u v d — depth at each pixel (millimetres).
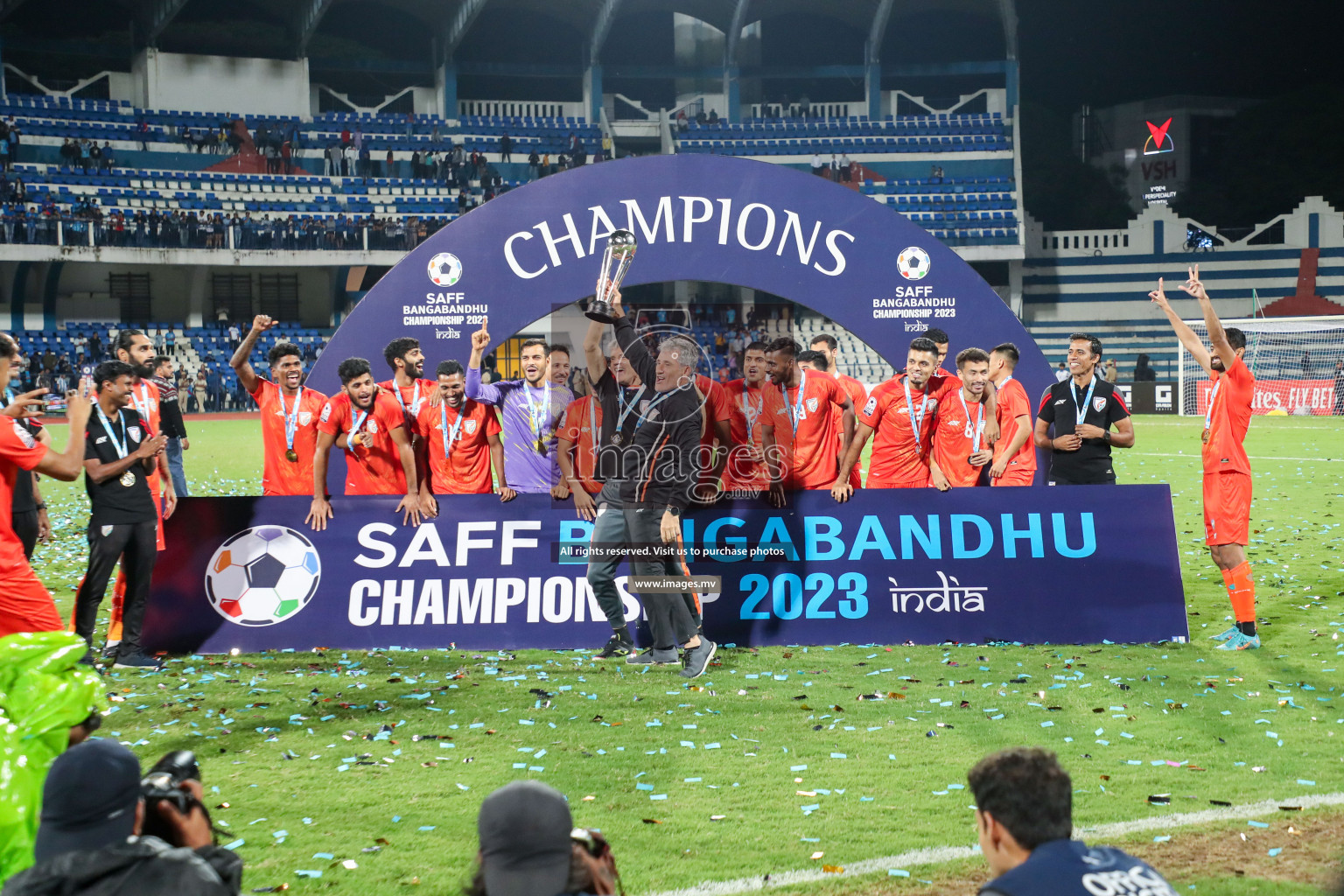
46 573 8906
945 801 3814
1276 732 4547
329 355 7352
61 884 1821
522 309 7281
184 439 9461
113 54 35094
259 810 3738
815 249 7324
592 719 4832
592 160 36438
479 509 6594
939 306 7367
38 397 4602
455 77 37719
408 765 4219
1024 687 5344
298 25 35531
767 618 6504
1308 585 7969
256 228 31469
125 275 33500
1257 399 30016
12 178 30656
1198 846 3396
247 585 6441
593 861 1907
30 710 2838
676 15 39094
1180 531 10719
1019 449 7086
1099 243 38656
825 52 40406
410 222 32938
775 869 3262
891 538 6586
